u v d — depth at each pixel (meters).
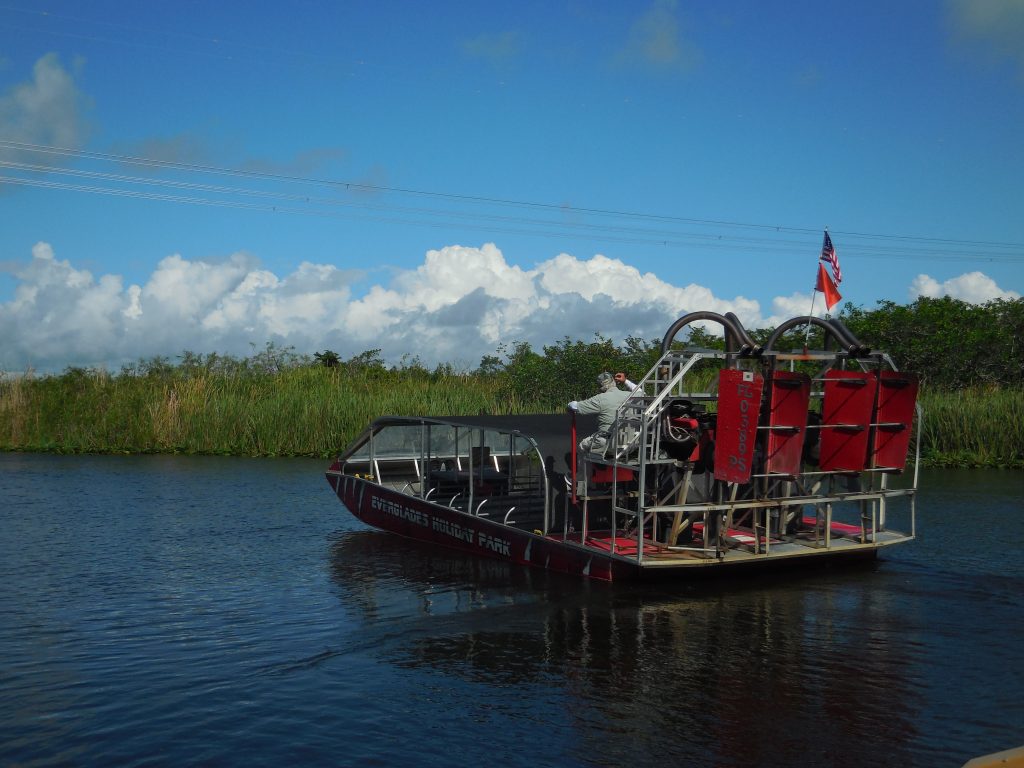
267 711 6.37
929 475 19.36
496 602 9.17
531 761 5.53
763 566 10.30
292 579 10.34
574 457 9.89
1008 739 5.80
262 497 16.64
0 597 9.55
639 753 5.62
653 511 9.07
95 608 9.14
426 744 5.79
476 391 26.17
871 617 8.53
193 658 7.54
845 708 6.31
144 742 5.86
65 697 6.67
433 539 12.09
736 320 9.76
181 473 20.16
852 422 9.91
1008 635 7.97
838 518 14.04
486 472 12.48
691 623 8.37
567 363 25.06
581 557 10.01
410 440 13.98
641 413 9.73
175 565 11.09
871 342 27.56
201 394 26.14
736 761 5.50
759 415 9.03
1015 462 20.73
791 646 7.66
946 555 11.20
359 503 13.27
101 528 13.60
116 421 25.34
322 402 24.44
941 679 6.86
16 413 26.05
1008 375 26.61
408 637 8.05
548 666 7.22
